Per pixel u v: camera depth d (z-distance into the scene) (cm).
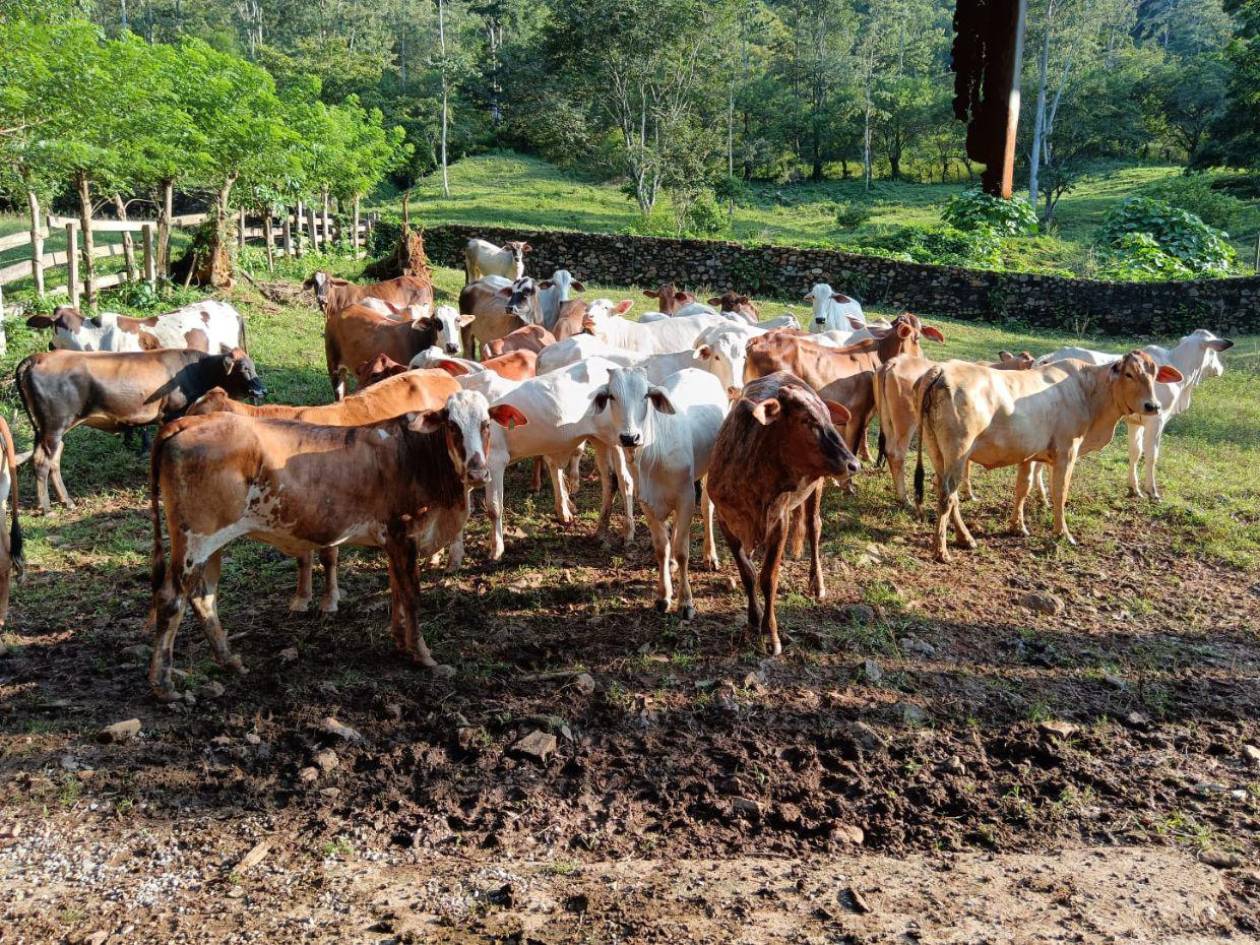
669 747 605
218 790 555
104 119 1616
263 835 519
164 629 635
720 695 656
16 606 775
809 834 530
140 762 576
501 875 486
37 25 1467
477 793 559
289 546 675
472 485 704
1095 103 5753
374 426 679
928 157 7012
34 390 968
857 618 779
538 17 8200
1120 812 554
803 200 5994
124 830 520
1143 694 687
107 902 464
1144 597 860
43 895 469
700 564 899
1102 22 6662
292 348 1652
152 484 638
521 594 812
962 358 1939
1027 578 895
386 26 8381
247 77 2258
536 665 703
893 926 441
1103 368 973
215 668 682
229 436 624
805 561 904
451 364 915
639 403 741
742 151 6612
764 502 696
